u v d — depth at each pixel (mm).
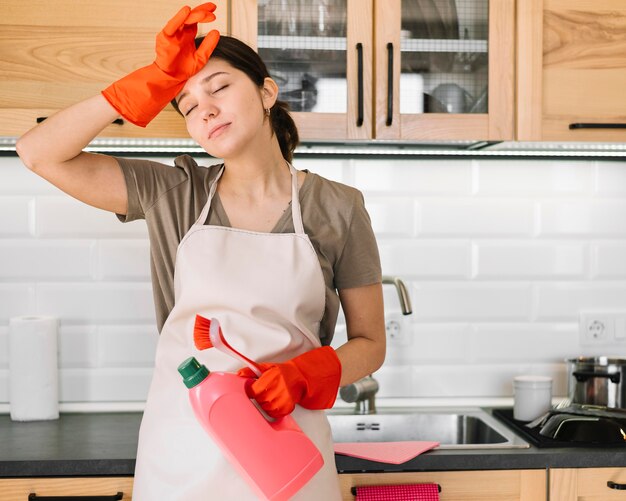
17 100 1791
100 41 1799
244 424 1203
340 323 2176
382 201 2186
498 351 2215
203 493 1345
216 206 1458
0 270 2133
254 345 1381
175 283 1445
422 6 1868
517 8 1867
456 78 1878
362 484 1671
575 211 2221
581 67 1888
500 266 2211
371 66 1849
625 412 1941
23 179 2125
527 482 1690
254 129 1389
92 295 2148
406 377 2203
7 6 1784
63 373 2146
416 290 2197
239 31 1818
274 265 1408
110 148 2059
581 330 2225
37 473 1632
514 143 1976
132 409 2156
